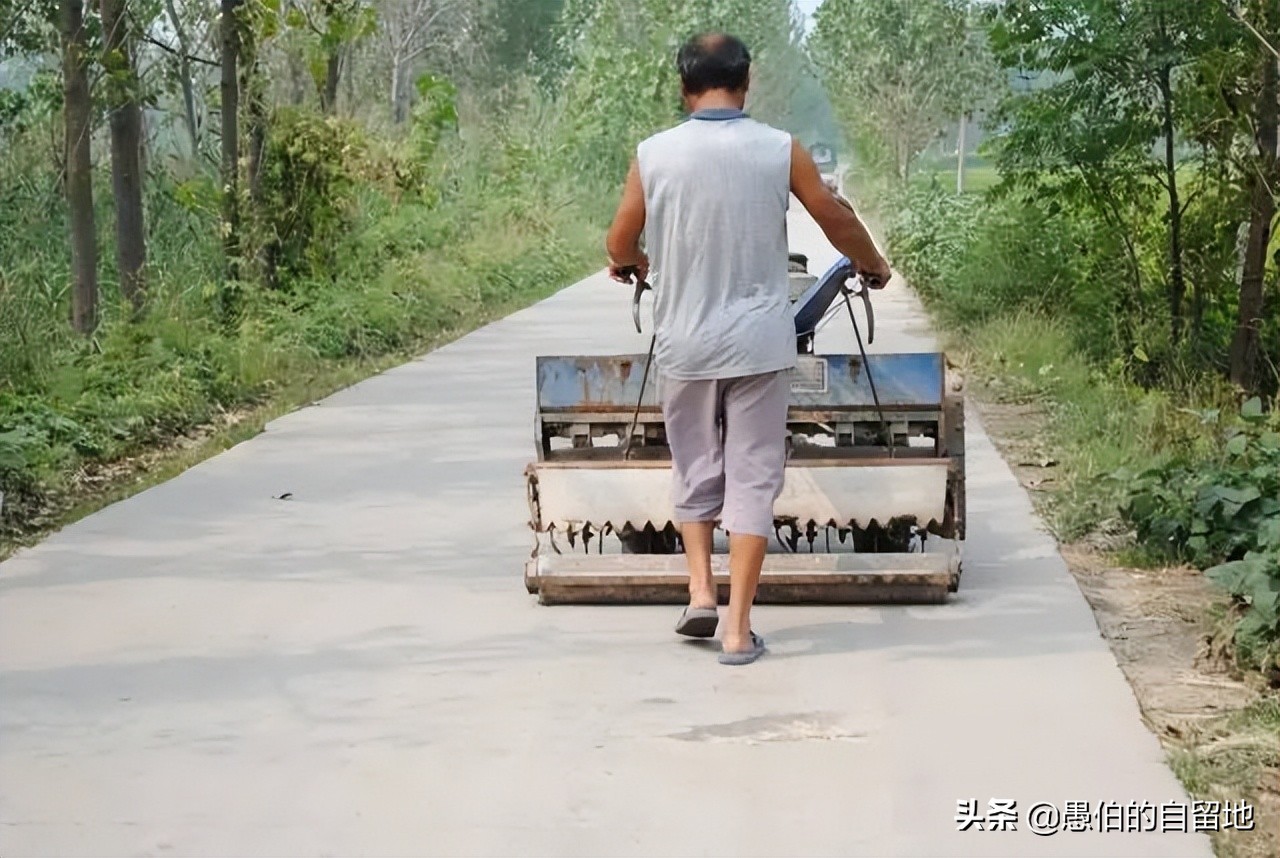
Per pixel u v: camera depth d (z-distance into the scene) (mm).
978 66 48344
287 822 5961
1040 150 18484
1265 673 7340
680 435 7742
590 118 48875
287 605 8734
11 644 8078
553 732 6785
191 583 9203
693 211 7520
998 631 8102
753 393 7586
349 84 29328
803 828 5844
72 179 17359
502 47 65188
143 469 13383
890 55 50344
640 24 56562
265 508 11180
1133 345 18422
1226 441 10805
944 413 8875
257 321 19078
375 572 9414
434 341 22406
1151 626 8234
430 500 11414
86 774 6422
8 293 16156
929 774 6305
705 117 7633
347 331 20797
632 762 6457
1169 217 18578
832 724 6836
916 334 22359
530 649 7895
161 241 22203
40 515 11391
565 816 5969
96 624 8406
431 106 26172
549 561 8617
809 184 7617
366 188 25516
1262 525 8781
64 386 14805
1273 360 17609
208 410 15898
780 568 8469
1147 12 17062
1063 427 13734
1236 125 17156
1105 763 6402
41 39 20062
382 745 6676
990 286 22484
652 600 8602
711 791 6172
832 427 9211
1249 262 17047
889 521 8438
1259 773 6281
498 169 38781
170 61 22406
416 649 7926
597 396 9148
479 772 6379
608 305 27797
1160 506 9523
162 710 7121
